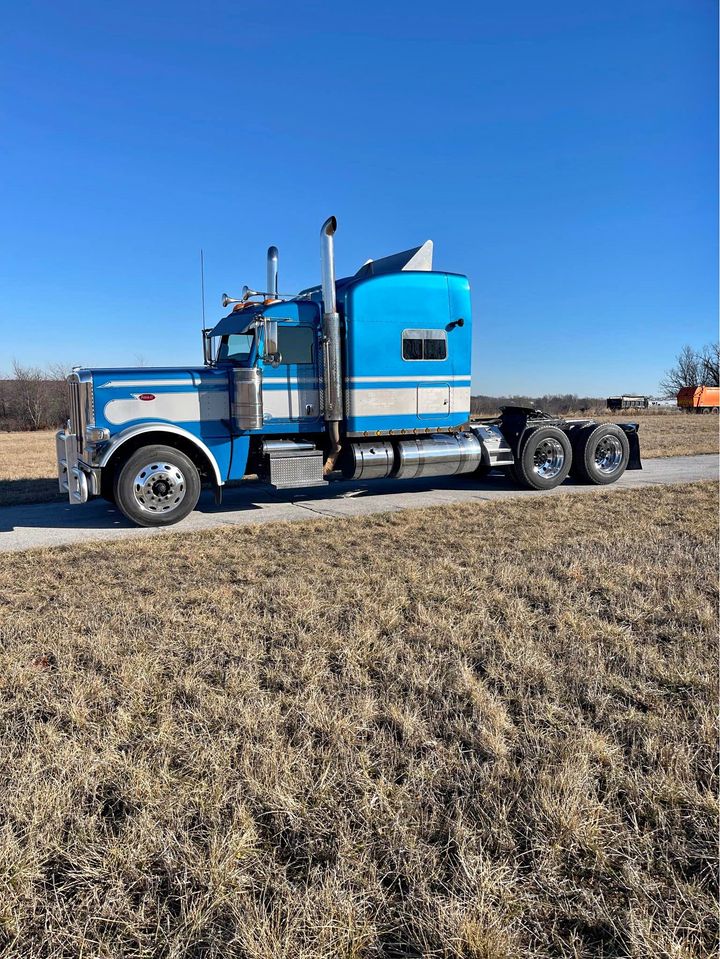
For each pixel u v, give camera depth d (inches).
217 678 137.3
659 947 70.1
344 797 95.6
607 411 2193.7
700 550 240.4
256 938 70.8
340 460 373.1
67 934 72.9
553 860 82.8
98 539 280.7
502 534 277.4
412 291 366.9
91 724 116.0
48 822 89.7
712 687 128.2
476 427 414.0
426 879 79.7
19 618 174.9
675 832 88.4
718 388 2166.6
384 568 221.5
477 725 114.6
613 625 161.3
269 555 247.1
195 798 94.7
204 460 335.0
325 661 143.7
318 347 351.3
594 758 105.0
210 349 374.0
